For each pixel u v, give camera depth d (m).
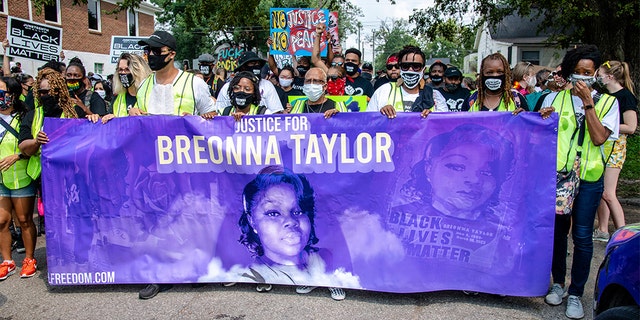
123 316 3.94
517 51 31.95
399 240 4.10
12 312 4.07
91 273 4.44
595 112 3.60
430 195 4.04
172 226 4.38
